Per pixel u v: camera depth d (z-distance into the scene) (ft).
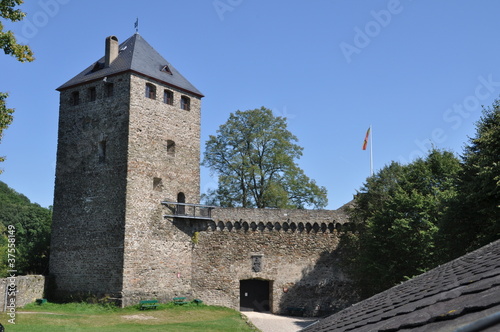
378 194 140.05
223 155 180.34
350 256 144.66
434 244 112.37
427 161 144.25
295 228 144.77
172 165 134.72
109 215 124.88
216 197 182.50
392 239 121.08
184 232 135.13
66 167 134.51
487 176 87.81
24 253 151.23
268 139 177.99
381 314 15.64
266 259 141.28
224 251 139.03
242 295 147.13
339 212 148.05
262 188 177.78
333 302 142.41
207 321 113.80
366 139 150.51
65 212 132.36
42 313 106.83
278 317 133.80
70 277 127.85
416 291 18.67
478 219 95.66
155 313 117.39
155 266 127.03
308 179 183.42
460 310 9.25
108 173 126.93
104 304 120.37
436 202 119.03
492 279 11.66
